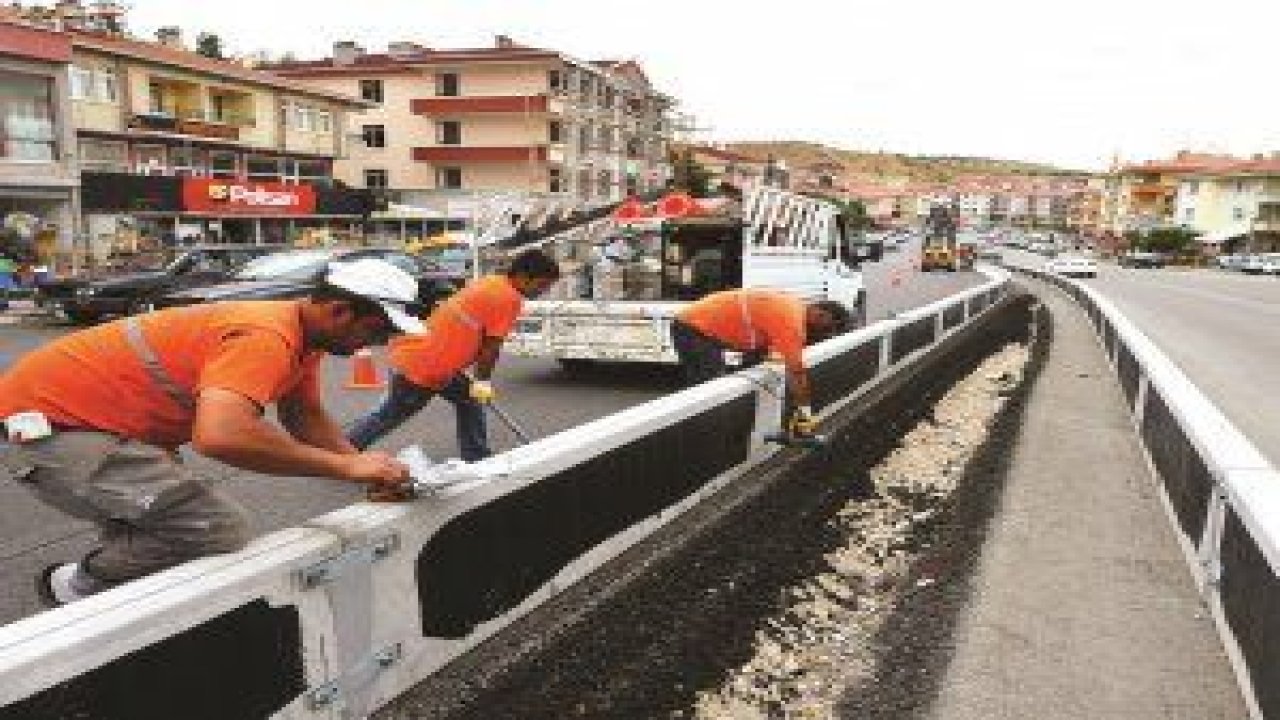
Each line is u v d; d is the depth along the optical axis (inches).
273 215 1348.4
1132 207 4370.1
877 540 223.3
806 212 501.0
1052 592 181.3
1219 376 504.4
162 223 1176.2
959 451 318.3
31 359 106.7
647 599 166.9
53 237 965.2
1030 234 5364.2
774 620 173.0
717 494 227.3
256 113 1528.1
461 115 2098.9
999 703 141.9
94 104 1266.0
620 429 177.2
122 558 112.2
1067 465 277.4
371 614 117.0
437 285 749.3
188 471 112.5
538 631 149.2
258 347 100.0
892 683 150.4
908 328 456.4
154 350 104.9
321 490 230.8
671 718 139.1
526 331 408.5
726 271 429.7
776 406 264.1
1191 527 195.3
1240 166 3531.0
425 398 229.1
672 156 2790.4
